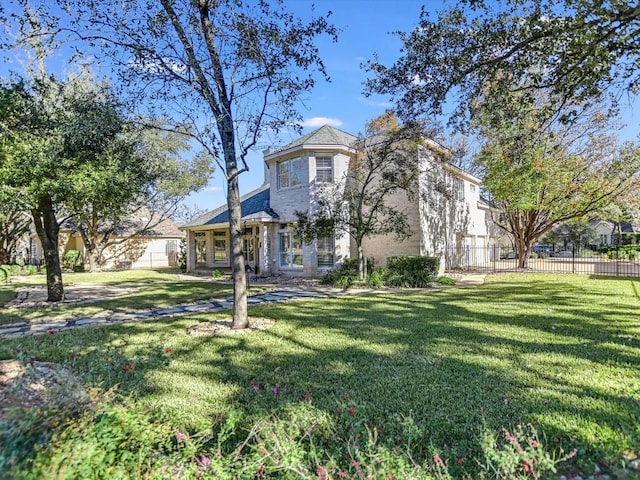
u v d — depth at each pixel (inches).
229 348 235.1
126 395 143.3
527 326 278.4
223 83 293.4
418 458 114.5
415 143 513.0
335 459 105.2
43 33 263.6
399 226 563.5
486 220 1103.6
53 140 352.5
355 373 188.1
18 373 151.6
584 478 102.7
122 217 863.7
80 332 281.1
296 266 693.9
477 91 262.4
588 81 210.8
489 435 104.5
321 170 666.8
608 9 183.8
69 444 83.3
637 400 149.9
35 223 448.1
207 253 1024.9
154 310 384.5
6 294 525.7
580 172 672.4
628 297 406.6
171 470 93.0
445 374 183.9
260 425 113.6
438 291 489.4
